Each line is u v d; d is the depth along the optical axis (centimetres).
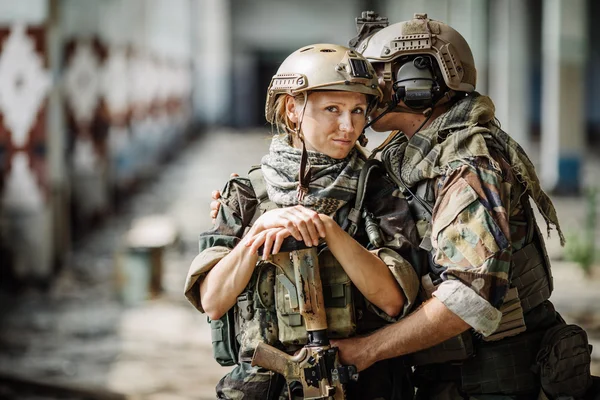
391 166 374
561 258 1304
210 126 4475
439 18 2547
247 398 366
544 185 2050
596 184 2116
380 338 348
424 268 365
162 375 861
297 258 343
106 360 912
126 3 2161
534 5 3941
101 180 1744
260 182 365
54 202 1323
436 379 386
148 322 1062
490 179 350
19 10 1241
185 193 2230
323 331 346
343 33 4428
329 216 354
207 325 1051
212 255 359
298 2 4406
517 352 376
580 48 1984
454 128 367
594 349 888
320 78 345
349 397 361
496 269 339
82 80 1686
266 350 350
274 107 368
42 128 1259
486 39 2548
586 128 3809
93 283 1277
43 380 835
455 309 336
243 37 4484
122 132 2036
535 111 3972
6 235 1255
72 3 1645
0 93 1252
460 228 343
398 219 360
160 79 2956
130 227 1744
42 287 1250
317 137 353
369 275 342
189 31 4081
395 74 379
